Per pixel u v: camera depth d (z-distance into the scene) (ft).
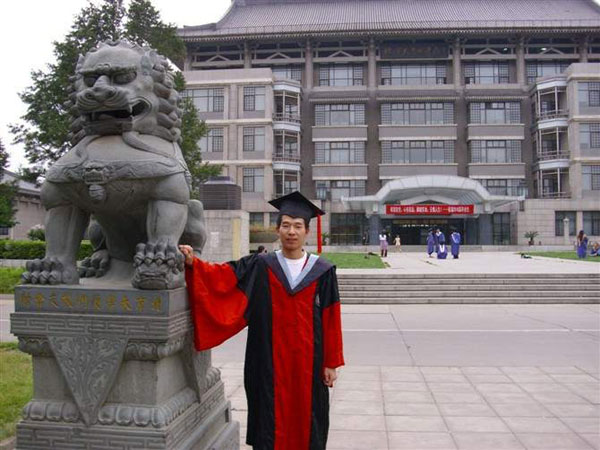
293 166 140.56
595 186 133.90
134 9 65.31
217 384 11.38
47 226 9.44
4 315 39.11
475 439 13.82
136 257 8.61
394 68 151.84
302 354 9.75
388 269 58.75
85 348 8.66
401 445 13.41
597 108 134.62
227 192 62.69
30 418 8.86
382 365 22.52
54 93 62.39
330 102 147.84
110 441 8.50
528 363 22.90
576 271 53.88
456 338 29.19
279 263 10.27
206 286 9.34
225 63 151.33
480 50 150.61
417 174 145.28
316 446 9.61
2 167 88.48
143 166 8.97
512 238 137.80
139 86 9.31
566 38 148.46
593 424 14.97
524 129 145.18
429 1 175.83
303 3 179.11
